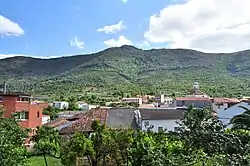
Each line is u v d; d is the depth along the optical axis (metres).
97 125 24.28
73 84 162.88
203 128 17.53
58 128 42.62
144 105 84.88
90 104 103.12
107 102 110.19
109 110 46.88
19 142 16.14
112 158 24.19
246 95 101.69
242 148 16.11
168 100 106.69
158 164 16.19
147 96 125.75
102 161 24.25
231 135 17.05
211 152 16.83
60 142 30.14
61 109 91.19
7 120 16.33
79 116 47.56
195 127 17.66
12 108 40.41
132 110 47.28
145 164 16.88
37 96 120.31
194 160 16.02
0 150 13.33
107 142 23.52
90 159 23.97
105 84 165.00
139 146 18.16
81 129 38.31
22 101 42.06
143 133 21.97
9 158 13.48
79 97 125.50
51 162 29.06
